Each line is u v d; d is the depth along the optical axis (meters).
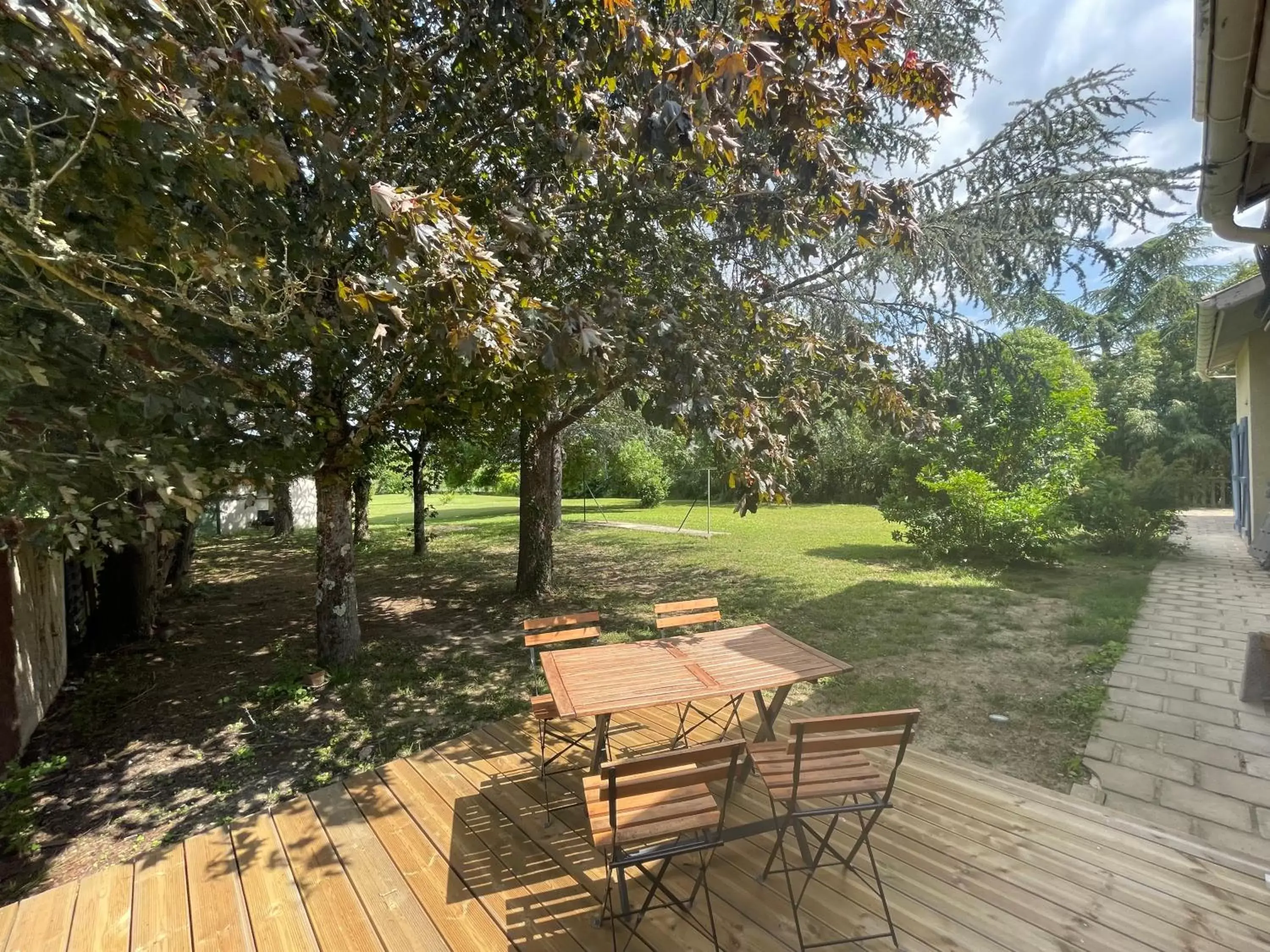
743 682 3.01
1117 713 4.18
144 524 3.57
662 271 4.89
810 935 2.25
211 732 4.45
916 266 6.69
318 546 5.77
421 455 12.20
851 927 2.29
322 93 2.12
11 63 2.00
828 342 5.38
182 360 3.72
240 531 17.86
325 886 2.63
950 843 2.77
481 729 4.23
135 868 2.79
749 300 5.12
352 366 5.01
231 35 2.54
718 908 2.43
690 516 19.45
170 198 2.89
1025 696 4.57
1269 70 2.40
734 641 3.65
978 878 2.54
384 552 12.76
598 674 3.13
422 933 2.35
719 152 3.15
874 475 19.45
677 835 2.31
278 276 3.35
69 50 1.87
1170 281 14.05
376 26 3.64
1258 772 3.38
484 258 2.52
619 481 23.58
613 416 13.70
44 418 3.02
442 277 2.46
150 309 2.88
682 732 3.75
